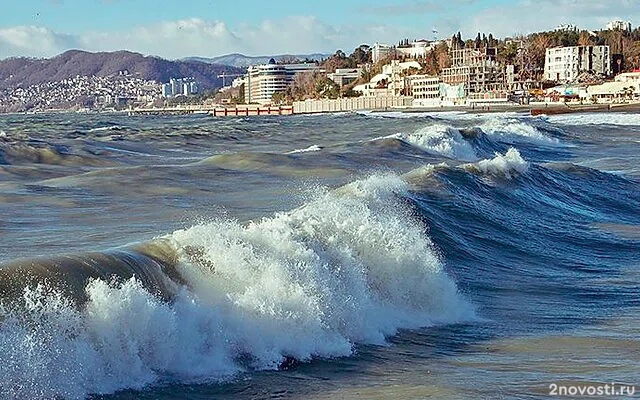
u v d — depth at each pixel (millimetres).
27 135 64062
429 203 23438
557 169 33438
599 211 28359
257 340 11070
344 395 9594
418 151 47844
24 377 8625
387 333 12805
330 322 12078
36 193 28172
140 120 147125
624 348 12117
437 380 10305
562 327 13602
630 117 102750
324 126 92875
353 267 13633
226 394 9477
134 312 9797
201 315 10750
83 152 46656
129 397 9000
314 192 29656
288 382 10070
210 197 28172
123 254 11352
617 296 16141
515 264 19391
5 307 9289
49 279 10000
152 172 34625
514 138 63281
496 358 11602
